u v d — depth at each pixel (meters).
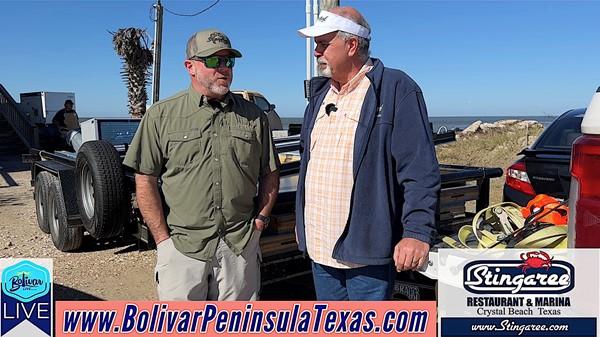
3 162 16.48
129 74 18.47
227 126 2.79
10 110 19.69
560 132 5.06
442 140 5.35
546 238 2.62
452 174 4.07
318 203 2.60
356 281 2.59
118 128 6.86
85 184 4.99
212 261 2.83
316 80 2.79
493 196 8.66
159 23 14.00
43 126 18.61
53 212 6.06
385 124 2.40
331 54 2.48
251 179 2.89
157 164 2.80
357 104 2.50
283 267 3.78
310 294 4.46
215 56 2.65
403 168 2.39
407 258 2.31
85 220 4.95
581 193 2.08
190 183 2.75
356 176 2.46
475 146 16.94
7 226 7.52
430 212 2.32
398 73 2.46
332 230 2.55
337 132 2.53
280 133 8.96
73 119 16.38
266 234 3.66
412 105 2.38
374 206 2.44
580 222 2.08
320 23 2.49
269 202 3.02
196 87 2.76
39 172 7.06
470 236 3.03
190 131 2.73
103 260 5.64
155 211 2.82
